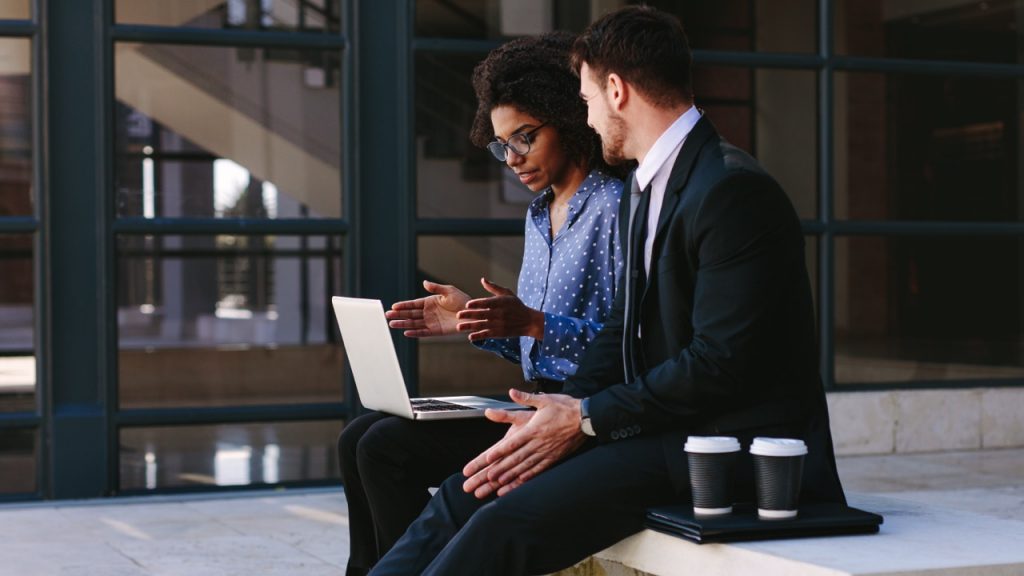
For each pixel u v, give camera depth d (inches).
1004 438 274.7
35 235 221.5
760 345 89.7
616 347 103.3
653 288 95.3
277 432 366.0
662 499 92.4
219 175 333.7
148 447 334.3
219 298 784.9
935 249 347.3
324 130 331.6
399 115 237.1
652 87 95.5
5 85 637.9
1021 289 338.3
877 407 266.8
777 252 90.1
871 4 308.5
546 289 121.2
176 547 180.4
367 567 119.8
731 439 89.0
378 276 236.7
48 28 219.8
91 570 165.2
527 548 90.1
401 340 236.7
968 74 276.1
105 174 222.8
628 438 93.4
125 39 224.1
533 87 119.0
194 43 227.5
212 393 553.3
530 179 122.0
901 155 351.6
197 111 329.1
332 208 331.6
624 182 120.1
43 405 221.6
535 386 120.6
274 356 588.1
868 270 345.7
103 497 223.0
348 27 233.6
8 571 164.9
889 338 335.0
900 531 89.3
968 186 344.5
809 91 285.4
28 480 291.7
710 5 272.5
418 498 114.5
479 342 123.1
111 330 223.3
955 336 339.0
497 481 95.4
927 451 269.4
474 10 251.3
